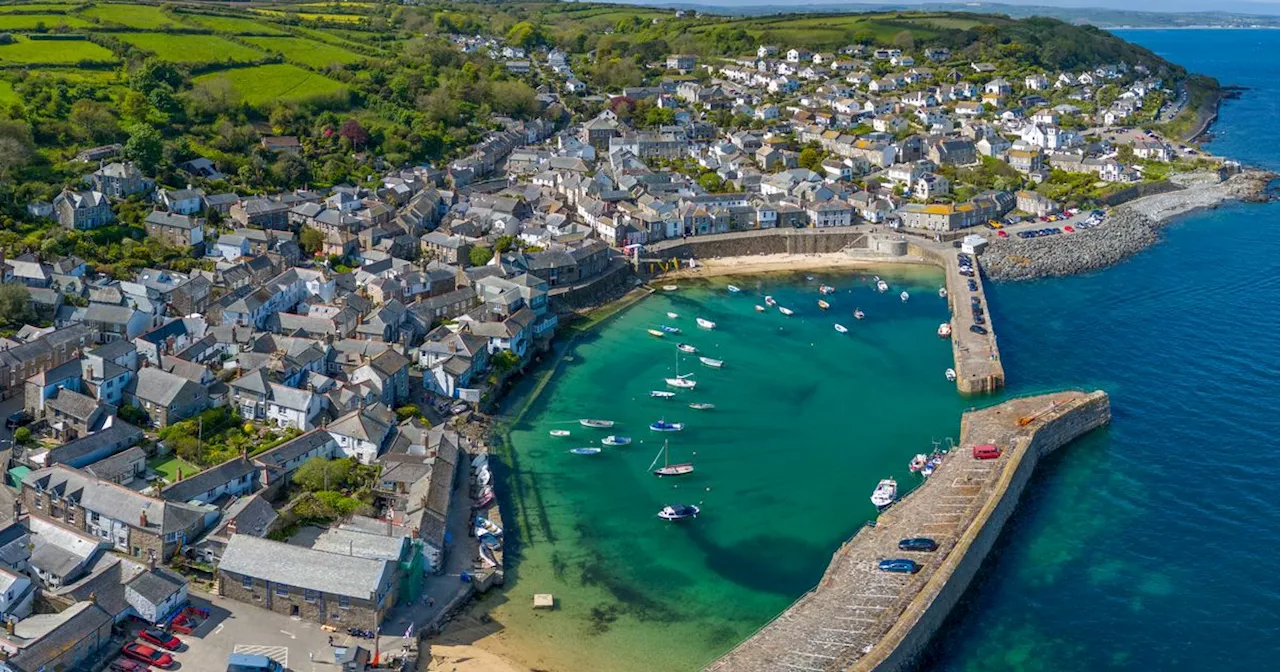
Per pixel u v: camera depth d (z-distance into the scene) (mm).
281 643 134250
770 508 176875
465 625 143125
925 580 148500
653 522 171875
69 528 147625
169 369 198250
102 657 128875
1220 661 141625
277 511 159625
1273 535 171000
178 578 139750
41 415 183500
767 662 133500
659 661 137250
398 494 169625
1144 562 163750
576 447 196875
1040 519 176125
